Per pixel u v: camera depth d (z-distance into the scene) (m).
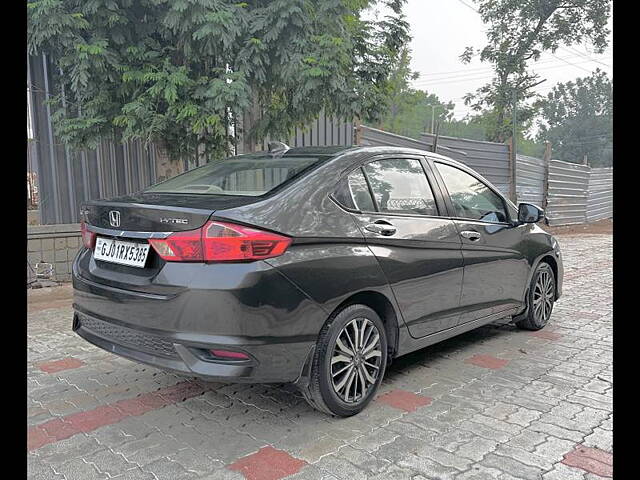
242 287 2.71
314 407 3.27
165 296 2.82
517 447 2.93
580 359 4.40
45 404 3.51
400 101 48.47
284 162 3.54
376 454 2.86
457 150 12.55
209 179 3.61
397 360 4.37
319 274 3.00
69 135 6.30
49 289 6.66
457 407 3.45
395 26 8.19
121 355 3.12
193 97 6.16
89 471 2.69
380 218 3.46
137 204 3.05
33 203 7.30
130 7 6.13
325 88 6.54
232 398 3.61
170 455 2.85
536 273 5.12
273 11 6.19
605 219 20.33
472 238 4.18
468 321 4.27
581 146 64.50
